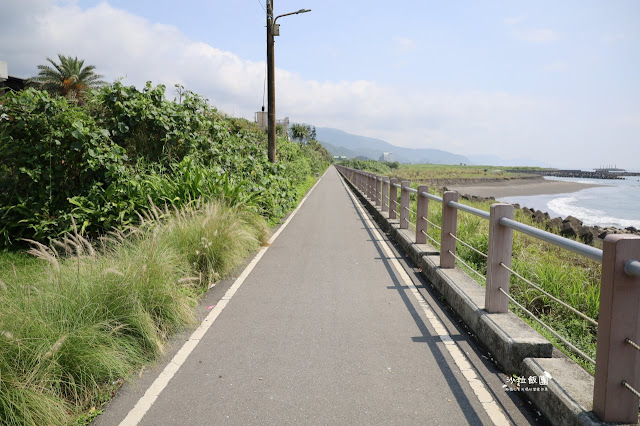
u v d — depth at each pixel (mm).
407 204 10141
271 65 18250
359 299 5723
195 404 3191
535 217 16875
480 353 4082
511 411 3111
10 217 8008
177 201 8164
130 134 9656
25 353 3188
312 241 10000
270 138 18406
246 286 6316
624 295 2514
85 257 4660
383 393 3350
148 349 4047
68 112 8406
